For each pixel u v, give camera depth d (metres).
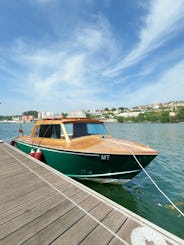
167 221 4.67
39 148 7.44
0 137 25.98
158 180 7.83
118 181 6.18
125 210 3.10
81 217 2.93
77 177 6.48
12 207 3.21
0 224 2.71
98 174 6.03
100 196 3.63
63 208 3.20
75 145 6.23
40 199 3.53
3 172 5.23
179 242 2.34
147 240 2.39
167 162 10.97
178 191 6.64
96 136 7.12
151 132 33.81
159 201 5.80
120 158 5.45
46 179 4.64
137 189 6.75
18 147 10.34
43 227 2.66
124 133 31.91
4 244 2.30
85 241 2.37
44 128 8.06
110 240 2.39
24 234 2.50
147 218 4.80
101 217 2.93
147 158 5.52
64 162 6.39
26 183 4.37
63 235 2.49
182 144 18.14
